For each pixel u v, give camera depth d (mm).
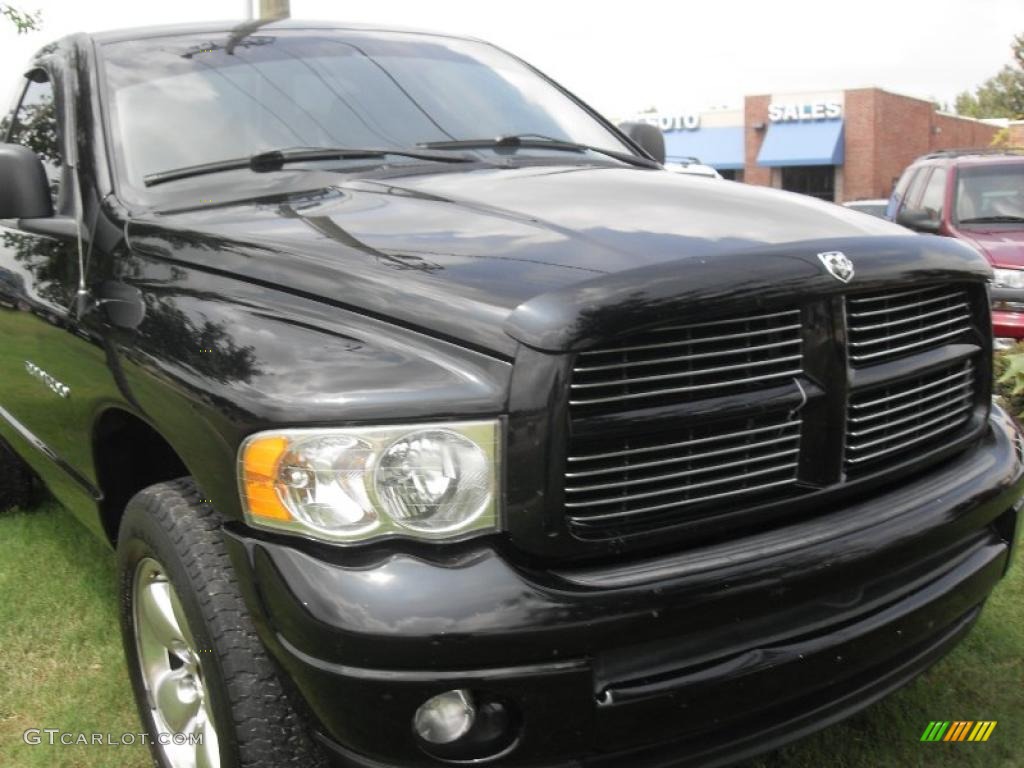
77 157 3252
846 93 39000
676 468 2158
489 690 1963
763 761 2848
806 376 2281
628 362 2072
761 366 2219
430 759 2023
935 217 9133
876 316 2424
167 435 2359
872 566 2266
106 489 2986
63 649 3502
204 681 2270
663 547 2152
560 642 1962
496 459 2014
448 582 1958
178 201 2992
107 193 3082
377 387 2039
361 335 2191
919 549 2361
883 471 2436
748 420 2221
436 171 3141
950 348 2650
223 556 2291
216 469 2166
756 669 2129
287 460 2027
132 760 2914
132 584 2654
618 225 2471
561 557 2039
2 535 4441
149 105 3311
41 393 3258
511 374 2016
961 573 2521
